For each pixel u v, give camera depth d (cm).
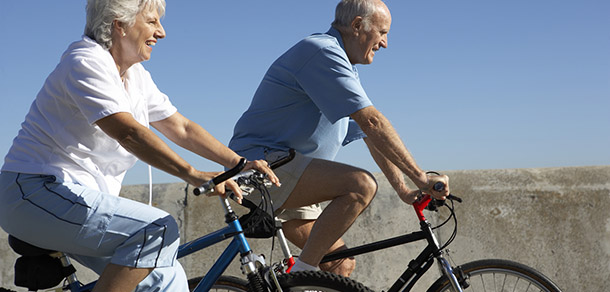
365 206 236
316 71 244
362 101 238
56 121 182
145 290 183
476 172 332
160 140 175
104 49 188
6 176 181
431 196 256
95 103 173
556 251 319
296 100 254
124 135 173
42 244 180
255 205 242
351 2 256
